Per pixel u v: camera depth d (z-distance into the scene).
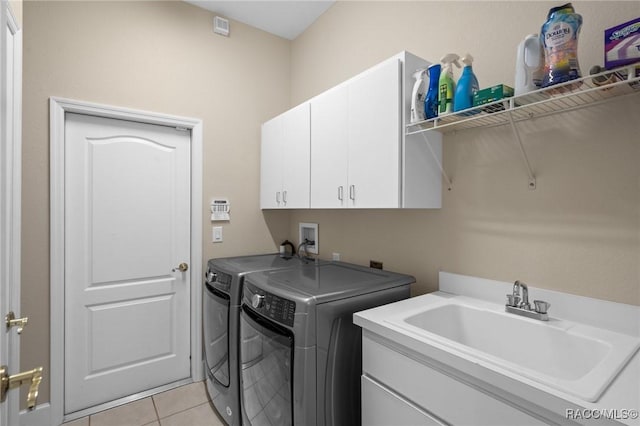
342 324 1.35
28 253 1.83
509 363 0.84
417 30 1.79
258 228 2.73
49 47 1.88
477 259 1.52
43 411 1.85
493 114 1.21
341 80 2.34
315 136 2.00
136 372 2.22
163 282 2.33
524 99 1.13
